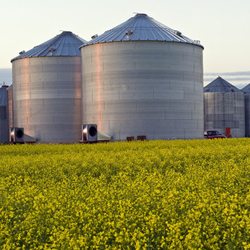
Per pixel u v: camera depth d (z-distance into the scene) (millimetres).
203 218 10062
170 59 53562
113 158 23312
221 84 82250
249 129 82625
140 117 52812
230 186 14594
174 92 53594
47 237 9844
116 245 8820
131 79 53062
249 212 10555
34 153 31625
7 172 20266
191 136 54781
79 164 21938
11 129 56719
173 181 15133
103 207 11039
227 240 9000
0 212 11320
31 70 62406
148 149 31812
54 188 14617
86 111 56812
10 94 74188
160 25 57875
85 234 9266
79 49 60875
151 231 9383
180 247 8320
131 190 13375
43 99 61812
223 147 29000
